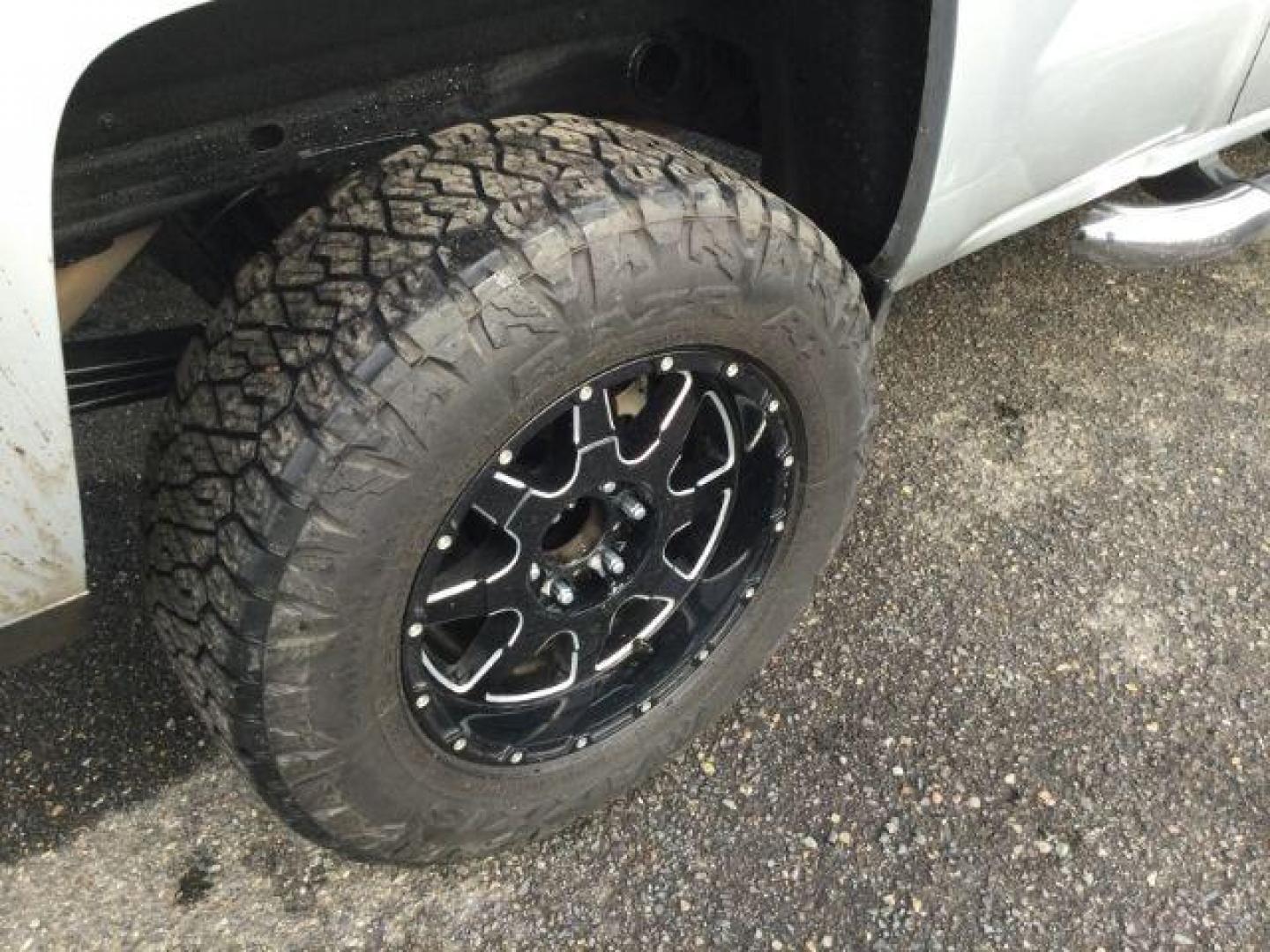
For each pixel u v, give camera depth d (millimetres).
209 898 1784
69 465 1253
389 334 1253
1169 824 1927
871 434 1847
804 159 1955
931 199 1826
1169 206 2328
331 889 1802
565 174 1367
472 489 1383
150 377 1748
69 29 1026
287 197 1767
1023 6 1678
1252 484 2549
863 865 1855
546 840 1871
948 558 2354
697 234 1396
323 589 1303
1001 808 1937
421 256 1290
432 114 1665
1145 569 2352
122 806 1896
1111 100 1993
